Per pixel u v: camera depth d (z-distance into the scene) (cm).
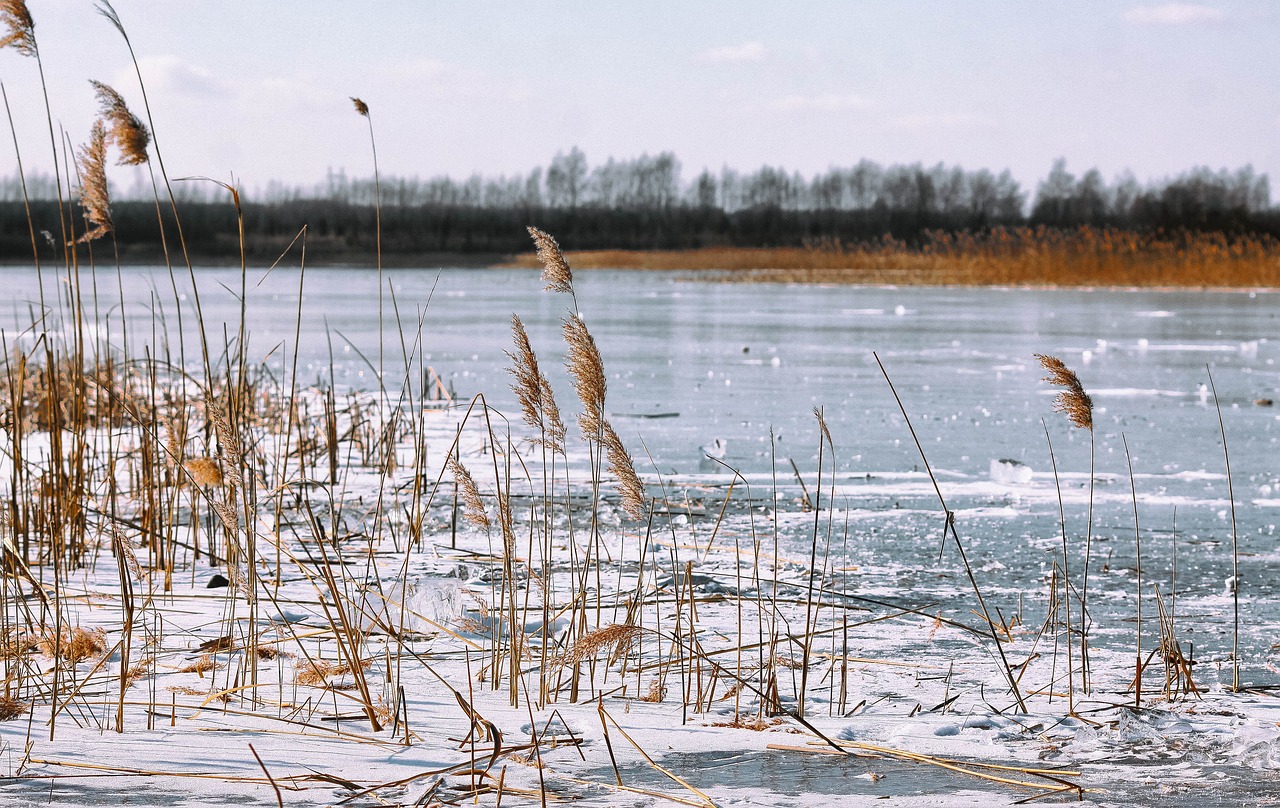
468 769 268
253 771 264
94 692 327
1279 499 652
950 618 427
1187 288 3322
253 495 342
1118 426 920
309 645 380
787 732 302
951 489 678
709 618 419
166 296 2759
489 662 364
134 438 715
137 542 530
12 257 5388
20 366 480
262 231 6819
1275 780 263
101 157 391
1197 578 488
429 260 6259
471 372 1304
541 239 322
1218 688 347
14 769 262
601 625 395
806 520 598
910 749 288
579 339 332
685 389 1139
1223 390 1149
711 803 248
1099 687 348
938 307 2509
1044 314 2281
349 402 1007
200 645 377
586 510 618
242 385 502
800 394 1107
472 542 540
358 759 275
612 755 265
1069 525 589
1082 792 256
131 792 249
